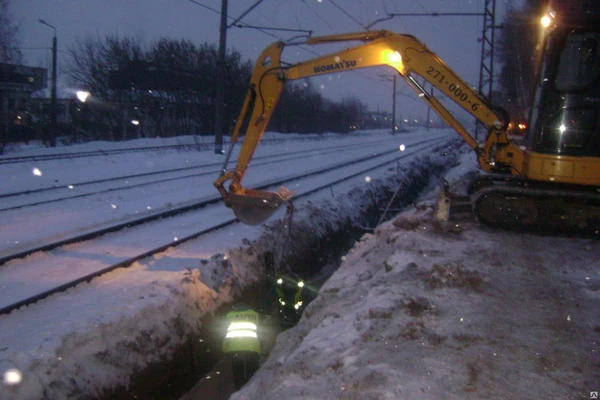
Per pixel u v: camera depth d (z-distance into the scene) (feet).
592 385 16.30
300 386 16.90
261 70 36.73
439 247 29.99
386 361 17.70
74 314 24.54
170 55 153.69
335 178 79.51
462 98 36.04
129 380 22.82
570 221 32.99
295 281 39.04
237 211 35.53
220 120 106.22
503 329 19.86
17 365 19.54
